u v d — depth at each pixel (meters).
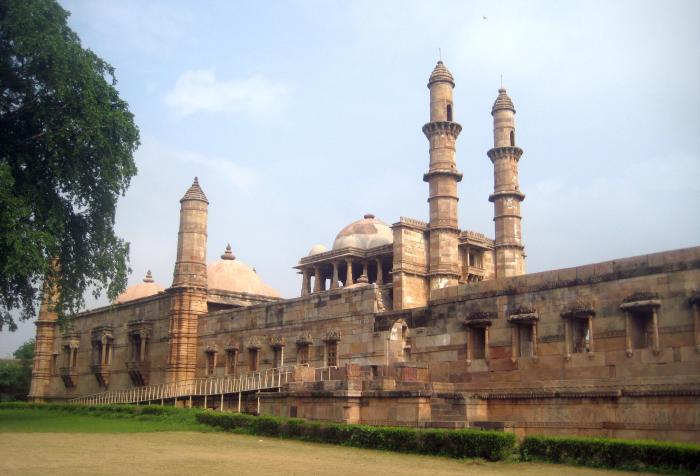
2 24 29.88
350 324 38.34
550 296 25.19
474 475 16.23
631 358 22.53
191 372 49.47
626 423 21.89
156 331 52.91
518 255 49.31
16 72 31.42
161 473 15.55
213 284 56.22
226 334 47.69
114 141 33.69
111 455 19.17
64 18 32.84
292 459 18.89
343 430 23.00
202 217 51.94
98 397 54.94
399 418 24.55
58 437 25.28
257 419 27.25
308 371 30.72
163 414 35.09
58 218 31.59
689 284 21.58
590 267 24.22
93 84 32.12
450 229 47.31
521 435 22.23
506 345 26.22
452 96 49.41
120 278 34.84
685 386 20.83
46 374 66.06
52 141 30.70
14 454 19.03
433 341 28.98
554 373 24.50
